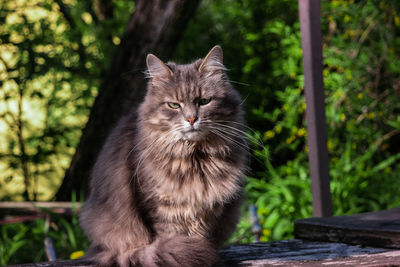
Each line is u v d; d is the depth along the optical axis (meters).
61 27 7.33
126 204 2.69
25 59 6.58
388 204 5.36
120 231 2.70
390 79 6.34
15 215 4.85
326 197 3.62
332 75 5.99
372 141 6.18
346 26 6.28
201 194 2.65
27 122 7.05
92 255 2.76
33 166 7.30
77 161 5.91
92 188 3.01
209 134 2.75
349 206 5.22
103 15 7.68
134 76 5.31
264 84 7.24
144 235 2.68
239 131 2.87
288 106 6.07
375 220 2.99
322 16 6.34
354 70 5.99
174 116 2.76
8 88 7.60
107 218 2.74
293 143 6.56
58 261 2.70
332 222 2.99
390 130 6.41
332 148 5.88
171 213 2.62
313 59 3.57
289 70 6.21
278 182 5.28
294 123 6.21
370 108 6.10
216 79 2.92
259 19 7.42
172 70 2.90
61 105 6.92
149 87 2.95
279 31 6.32
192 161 2.73
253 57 7.35
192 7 5.15
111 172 2.82
